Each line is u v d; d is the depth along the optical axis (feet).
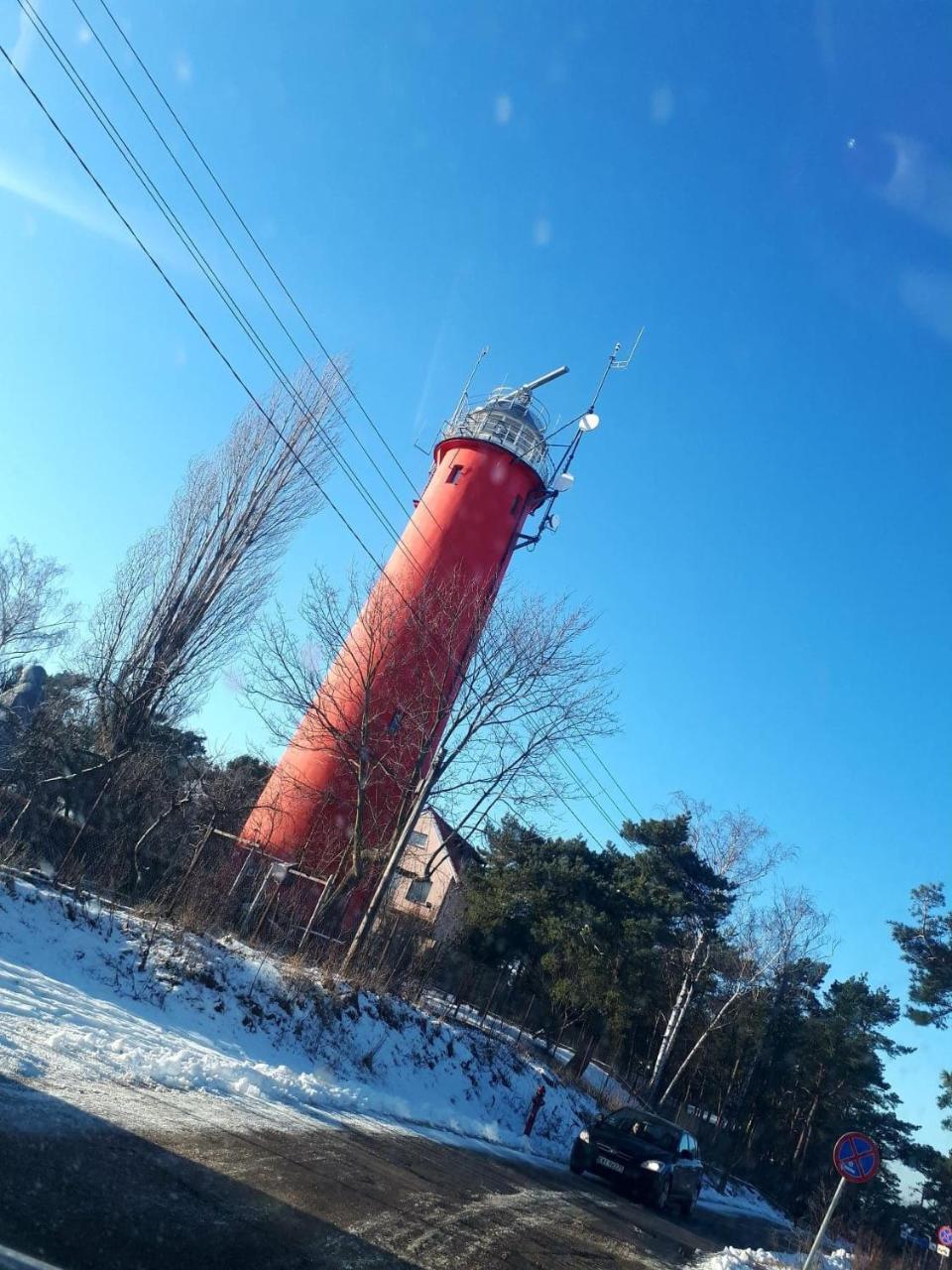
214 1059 37.42
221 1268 17.10
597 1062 122.21
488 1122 62.28
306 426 84.99
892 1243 63.98
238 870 71.82
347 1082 49.85
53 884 51.03
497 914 107.04
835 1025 152.56
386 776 75.10
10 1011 31.65
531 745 68.85
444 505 89.76
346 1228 22.94
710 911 114.83
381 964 69.26
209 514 81.51
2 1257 14.16
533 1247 29.43
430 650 75.05
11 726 72.95
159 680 76.07
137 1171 21.12
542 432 97.14
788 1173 150.61
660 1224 49.26
